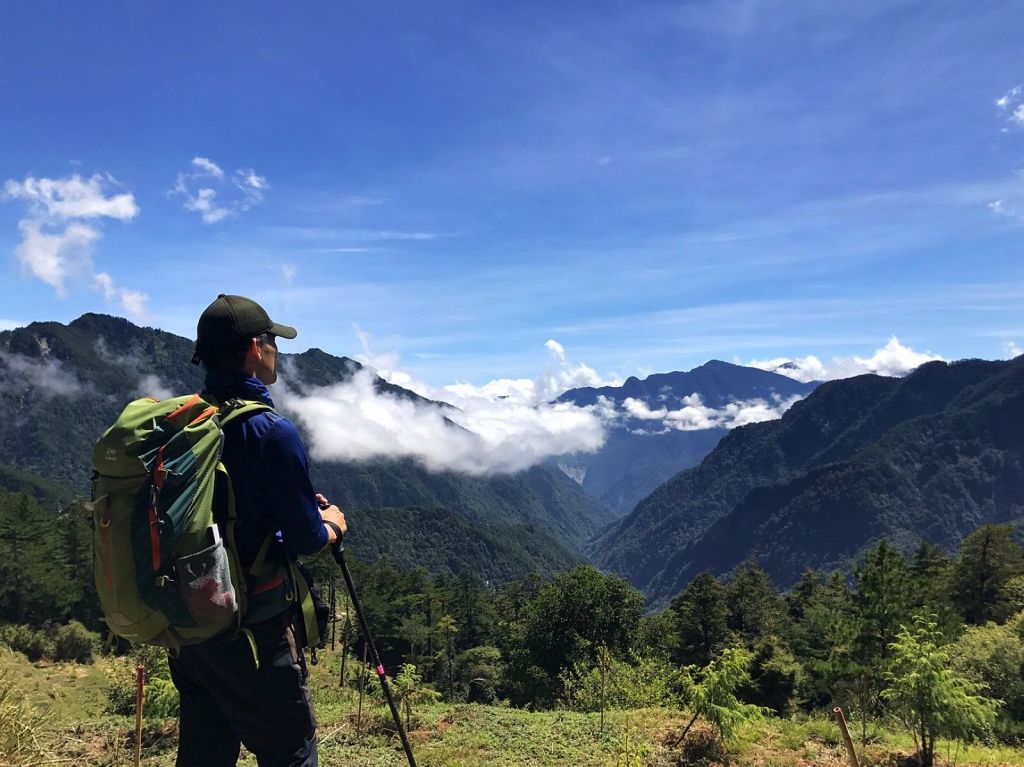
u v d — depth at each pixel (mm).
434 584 101938
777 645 37438
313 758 2340
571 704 14445
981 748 9016
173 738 6559
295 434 2150
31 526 64625
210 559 1891
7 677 4383
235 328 2211
